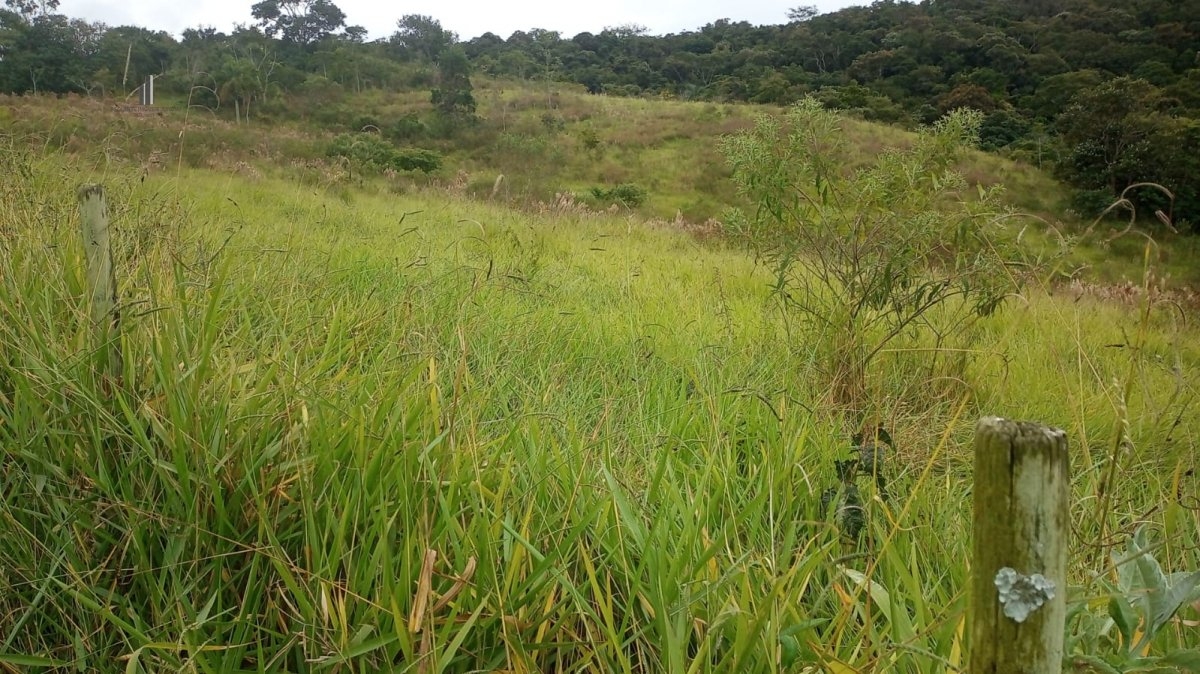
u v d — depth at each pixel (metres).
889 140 33.81
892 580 2.00
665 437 3.02
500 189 15.63
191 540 2.04
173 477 2.13
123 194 4.07
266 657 1.95
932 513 2.62
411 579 1.98
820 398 3.54
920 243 4.20
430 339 3.17
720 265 8.26
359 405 2.35
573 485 2.35
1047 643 1.07
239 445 2.18
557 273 6.55
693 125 37.72
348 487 2.19
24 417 2.26
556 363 3.92
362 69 48.75
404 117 34.59
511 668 1.83
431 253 5.62
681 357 4.18
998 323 6.27
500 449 2.43
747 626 1.75
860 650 1.88
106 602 1.97
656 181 29.17
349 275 4.84
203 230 4.27
